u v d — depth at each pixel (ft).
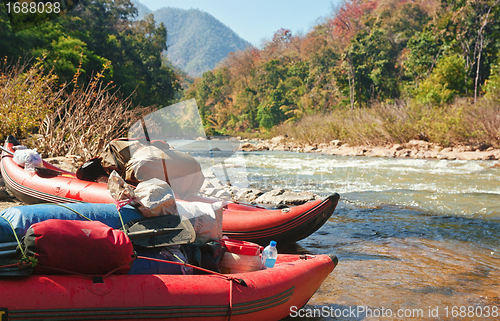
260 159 59.06
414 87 121.39
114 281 7.58
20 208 8.10
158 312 7.68
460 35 110.93
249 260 10.15
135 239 8.61
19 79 34.06
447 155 55.31
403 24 162.71
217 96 282.56
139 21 156.25
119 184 9.29
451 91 95.55
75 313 6.96
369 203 25.88
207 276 8.84
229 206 17.02
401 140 70.28
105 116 32.27
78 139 32.60
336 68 148.66
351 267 14.61
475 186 31.68
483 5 109.09
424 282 13.14
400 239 18.22
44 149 32.22
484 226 20.34
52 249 6.97
